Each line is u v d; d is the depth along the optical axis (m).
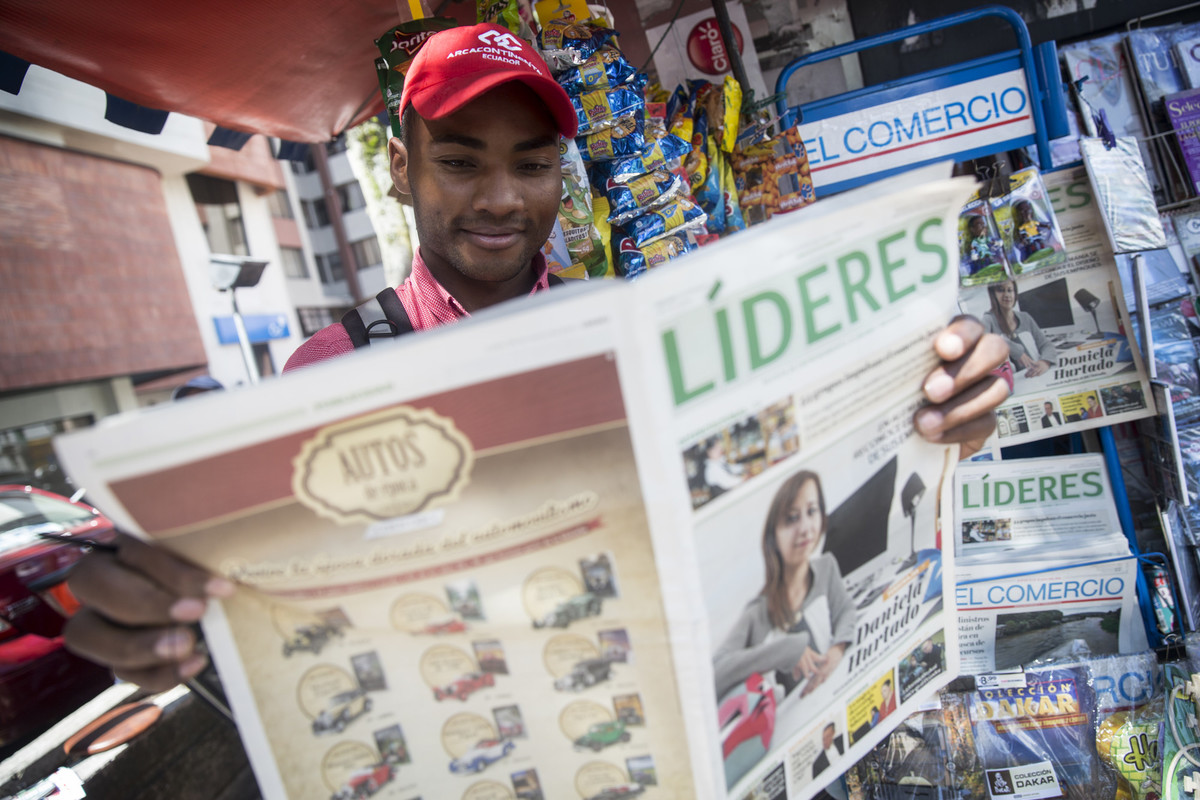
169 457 0.50
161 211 10.28
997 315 1.67
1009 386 0.71
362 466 0.51
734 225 1.84
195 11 1.68
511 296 1.22
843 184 1.87
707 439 0.54
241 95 2.23
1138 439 1.95
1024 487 1.65
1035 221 1.56
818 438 0.61
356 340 1.15
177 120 7.50
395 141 1.27
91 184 9.17
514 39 1.02
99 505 0.52
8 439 8.05
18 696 2.51
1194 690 1.34
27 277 8.24
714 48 2.43
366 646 0.57
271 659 0.57
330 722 0.59
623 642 0.55
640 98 1.52
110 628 0.58
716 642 0.58
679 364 0.52
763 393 0.57
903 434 0.69
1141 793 1.31
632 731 0.58
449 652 0.57
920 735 1.29
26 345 8.16
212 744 2.47
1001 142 1.80
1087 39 2.31
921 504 0.73
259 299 12.48
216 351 11.12
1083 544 1.63
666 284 0.50
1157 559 1.71
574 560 0.54
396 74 1.39
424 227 1.10
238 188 12.38
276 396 0.49
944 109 1.81
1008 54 1.77
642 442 0.50
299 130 2.67
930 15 2.37
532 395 0.49
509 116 1.01
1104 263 1.65
